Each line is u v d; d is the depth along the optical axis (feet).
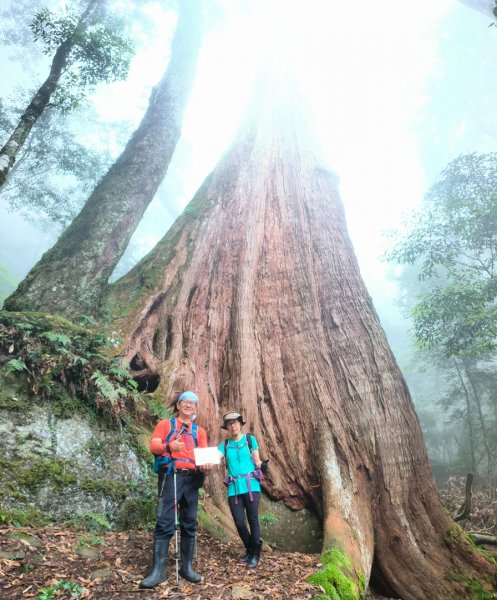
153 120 41.14
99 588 12.18
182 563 13.52
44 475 16.81
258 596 12.82
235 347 28.40
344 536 18.90
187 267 32.65
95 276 30.12
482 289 40.81
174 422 14.67
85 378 20.76
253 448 17.24
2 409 18.06
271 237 34.32
